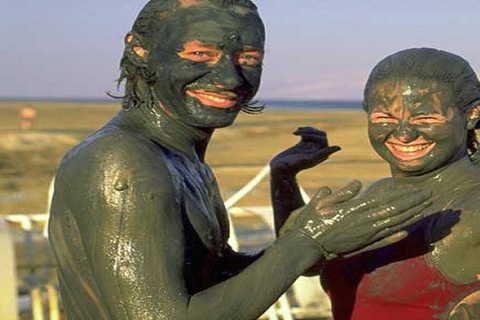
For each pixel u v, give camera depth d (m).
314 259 4.05
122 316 4.01
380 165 37.69
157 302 3.99
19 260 10.31
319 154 4.98
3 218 10.13
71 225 4.18
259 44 4.33
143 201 4.05
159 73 4.34
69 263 4.23
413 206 4.01
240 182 31.98
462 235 4.33
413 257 4.42
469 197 4.42
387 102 4.45
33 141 48.12
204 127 4.40
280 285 4.00
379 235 4.04
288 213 4.99
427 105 4.41
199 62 4.27
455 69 4.44
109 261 4.03
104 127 4.41
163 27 4.32
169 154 4.32
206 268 4.37
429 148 4.46
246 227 15.94
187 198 4.26
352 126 73.50
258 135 63.69
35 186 31.52
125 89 4.46
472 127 4.55
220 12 4.28
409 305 4.40
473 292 4.32
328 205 4.09
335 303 4.66
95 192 4.07
